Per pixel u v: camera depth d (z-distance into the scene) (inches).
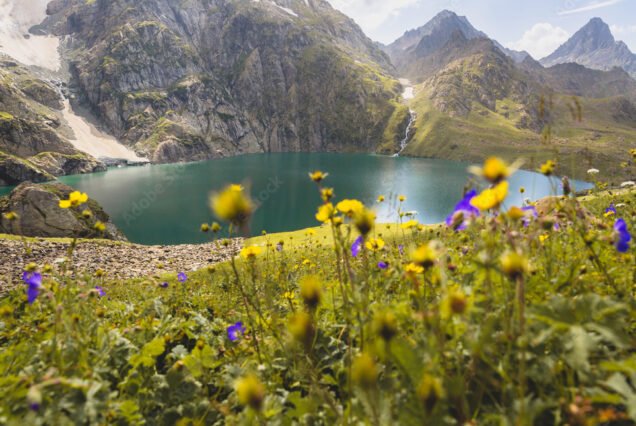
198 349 103.7
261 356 103.2
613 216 161.2
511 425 50.5
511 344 57.8
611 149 6584.6
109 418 73.1
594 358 63.9
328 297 105.1
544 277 84.2
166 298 209.2
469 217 72.4
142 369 102.0
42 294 98.3
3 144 5482.3
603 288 81.6
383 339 48.8
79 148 7160.4
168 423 85.0
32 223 1357.0
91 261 988.6
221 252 1266.0
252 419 65.3
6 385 78.4
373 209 72.1
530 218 85.7
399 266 84.0
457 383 51.6
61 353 89.4
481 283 73.0
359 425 54.6
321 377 89.3
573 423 49.8
